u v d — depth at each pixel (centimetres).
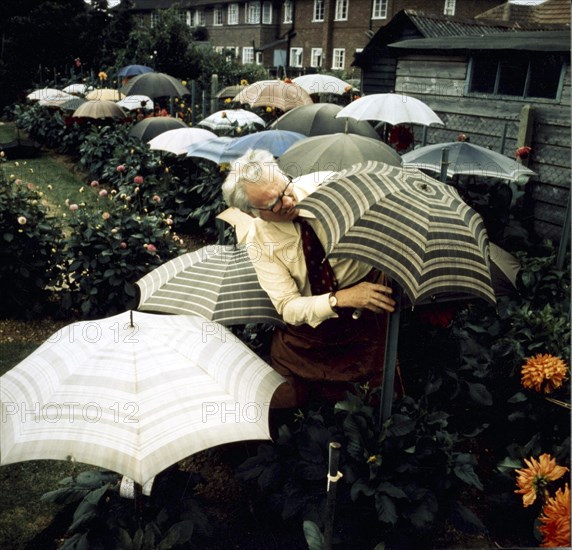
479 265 190
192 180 682
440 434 231
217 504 256
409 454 219
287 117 633
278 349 264
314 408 260
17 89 1623
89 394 161
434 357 282
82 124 995
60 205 734
